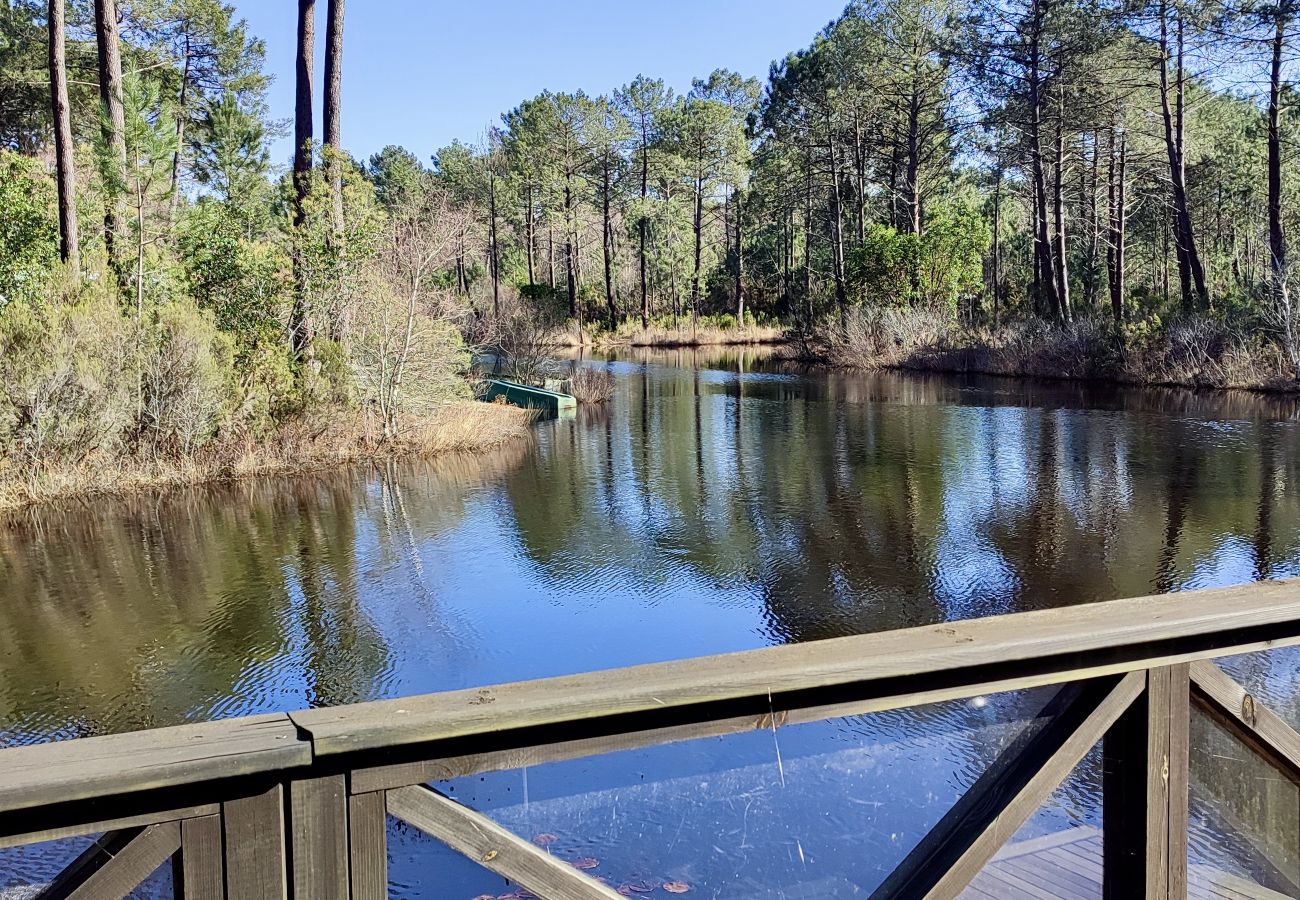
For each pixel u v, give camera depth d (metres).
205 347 11.27
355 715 1.09
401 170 46.97
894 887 1.42
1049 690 1.46
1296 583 1.68
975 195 39.84
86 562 7.63
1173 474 10.11
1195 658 1.47
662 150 41.97
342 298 12.80
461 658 5.43
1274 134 18.94
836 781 1.45
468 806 1.30
